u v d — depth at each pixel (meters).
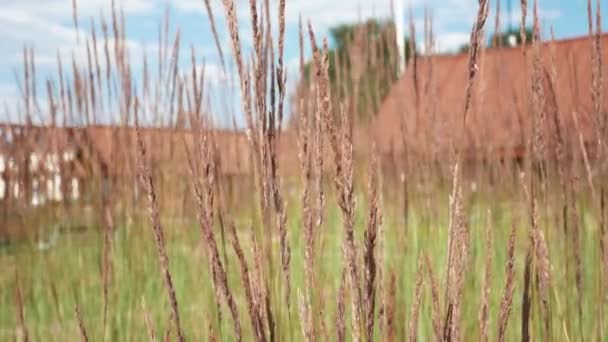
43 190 3.79
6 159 3.72
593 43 1.79
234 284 2.69
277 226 1.24
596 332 1.98
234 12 1.18
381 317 1.18
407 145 3.26
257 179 1.31
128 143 3.43
